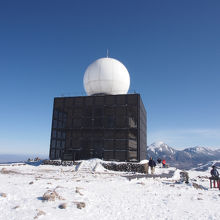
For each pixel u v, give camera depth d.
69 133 26.81
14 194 6.77
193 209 6.62
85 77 31.62
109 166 21.67
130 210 6.09
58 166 23.50
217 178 12.30
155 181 13.12
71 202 6.21
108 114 25.94
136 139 25.55
